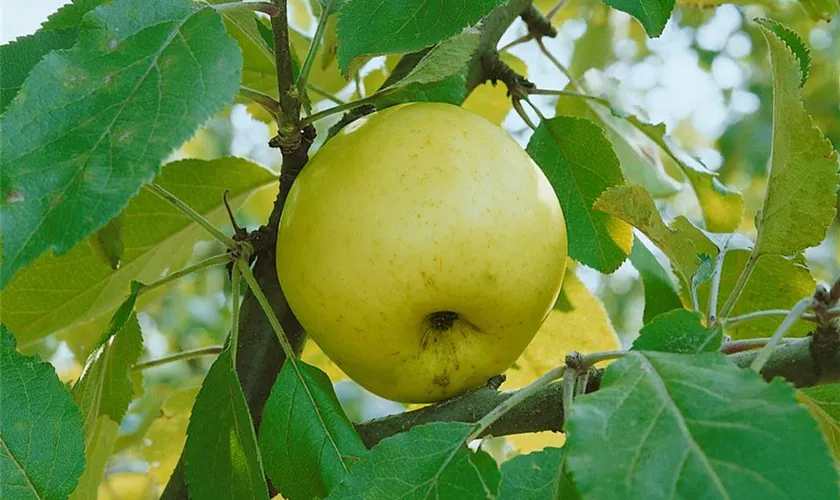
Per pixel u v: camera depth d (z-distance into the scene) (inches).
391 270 23.5
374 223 23.5
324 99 31.5
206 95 21.4
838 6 31.3
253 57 29.7
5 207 20.5
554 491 21.3
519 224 23.7
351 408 51.8
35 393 22.3
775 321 27.0
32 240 20.4
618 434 19.6
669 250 24.8
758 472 19.1
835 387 22.4
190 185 28.5
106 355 25.3
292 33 30.8
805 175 22.8
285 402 23.5
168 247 28.7
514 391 24.9
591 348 30.2
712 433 19.4
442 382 24.9
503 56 32.3
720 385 19.8
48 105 21.1
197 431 23.7
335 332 24.1
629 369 20.2
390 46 23.0
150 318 48.3
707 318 23.7
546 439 29.8
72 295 28.0
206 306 48.9
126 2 21.8
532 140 27.9
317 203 23.8
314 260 23.8
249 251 25.1
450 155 23.7
